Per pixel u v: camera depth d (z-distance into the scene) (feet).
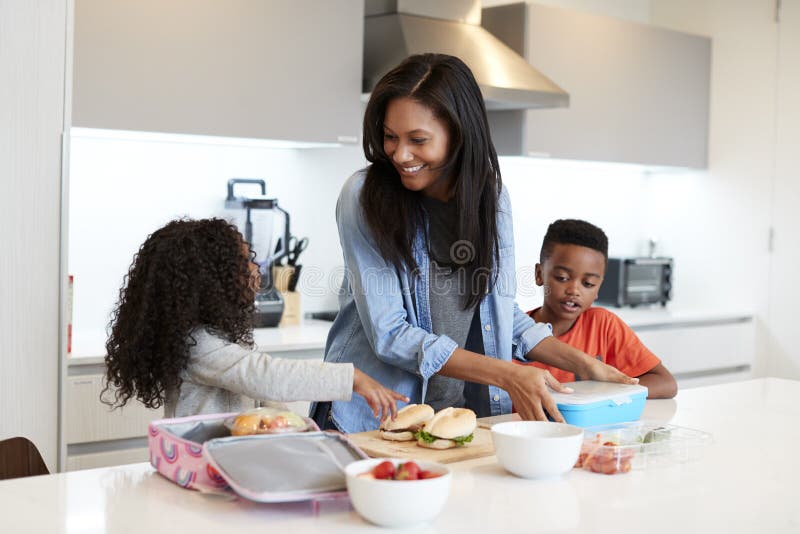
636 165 13.34
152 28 8.79
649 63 13.02
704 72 13.84
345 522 3.38
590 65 12.29
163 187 10.29
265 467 3.50
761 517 3.52
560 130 12.03
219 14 9.18
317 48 9.86
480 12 11.46
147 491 3.77
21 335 6.95
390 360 5.17
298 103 9.77
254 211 10.50
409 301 5.32
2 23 6.78
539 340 5.80
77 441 8.11
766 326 13.42
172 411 5.13
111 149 9.93
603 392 5.07
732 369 13.67
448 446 4.41
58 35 7.02
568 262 6.84
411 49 10.05
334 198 11.62
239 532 3.26
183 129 9.05
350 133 10.18
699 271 14.30
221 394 5.10
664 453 4.40
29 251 6.96
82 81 8.45
